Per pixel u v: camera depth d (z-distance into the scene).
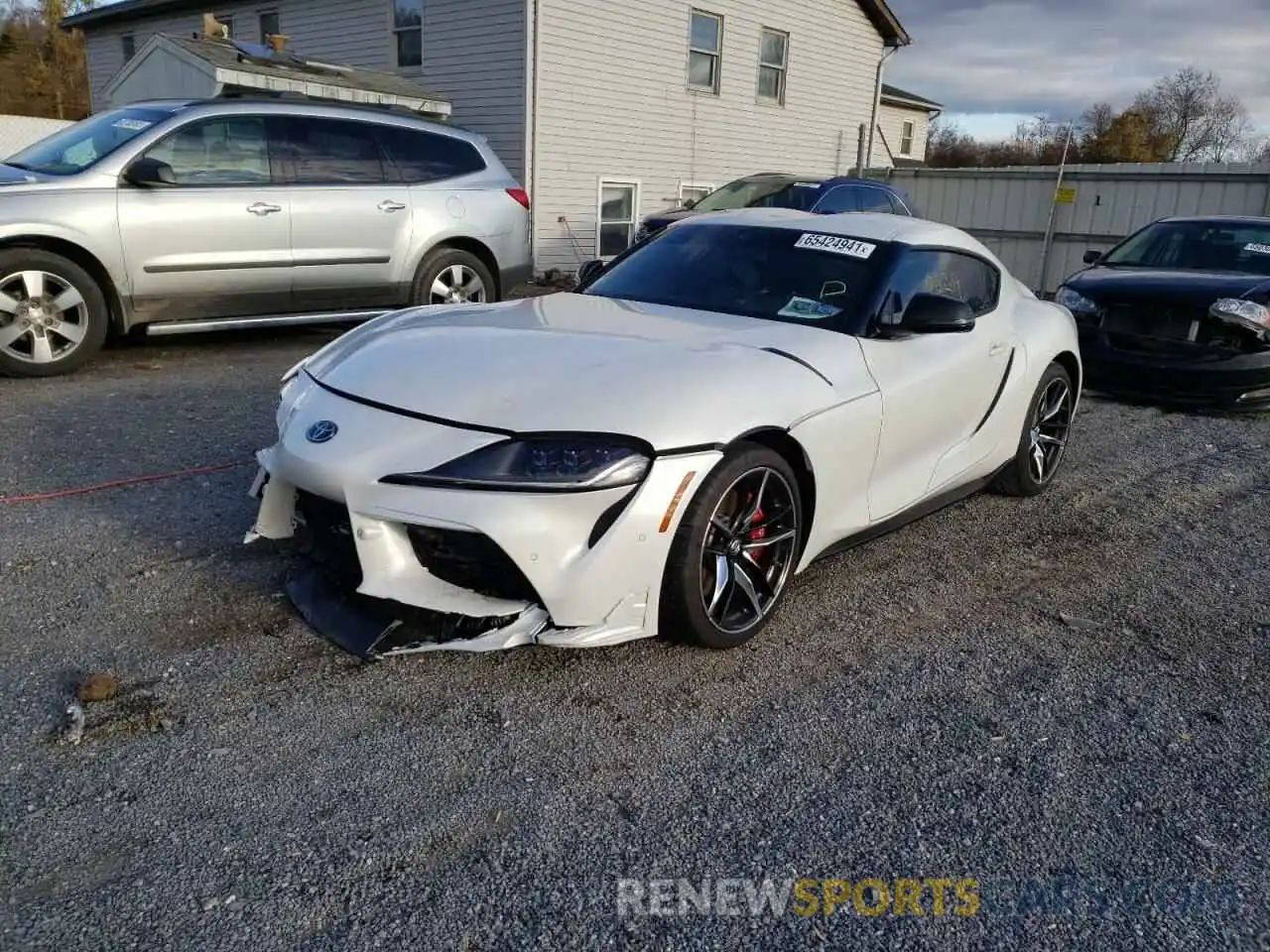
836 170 19.52
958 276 4.38
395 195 7.66
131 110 7.09
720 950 2.01
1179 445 6.36
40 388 6.16
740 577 3.18
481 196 8.20
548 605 2.77
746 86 16.97
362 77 13.37
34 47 37.06
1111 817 2.50
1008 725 2.91
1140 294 7.20
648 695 2.96
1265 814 2.54
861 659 3.28
